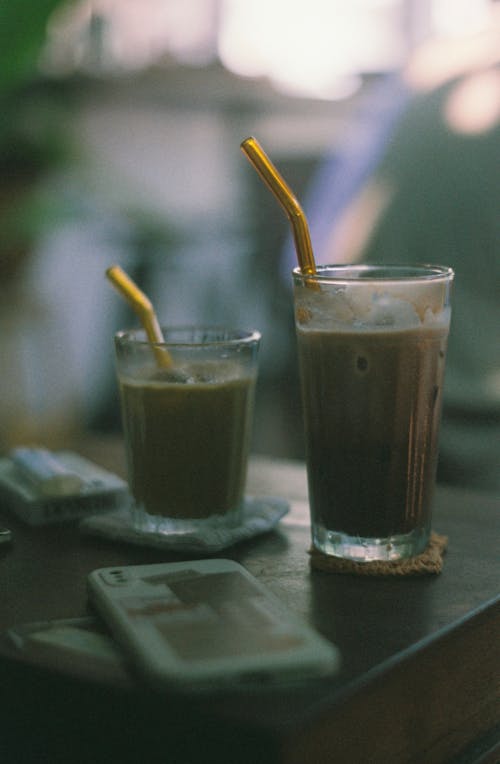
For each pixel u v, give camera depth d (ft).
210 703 1.82
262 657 1.85
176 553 2.45
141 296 2.55
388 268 2.43
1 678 1.99
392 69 9.77
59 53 8.33
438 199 4.19
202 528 2.48
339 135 9.84
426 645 2.03
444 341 2.33
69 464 2.88
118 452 3.21
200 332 2.65
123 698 1.87
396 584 2.28
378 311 2.26
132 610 2.01
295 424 5.85
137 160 9.16
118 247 8.92
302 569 2.36
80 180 7.19
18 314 7.38
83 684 1.90
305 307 2.33
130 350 2.47
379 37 10.31
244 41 10.34
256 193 9.93
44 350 8.04
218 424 2.46
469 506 2.76
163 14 9.71
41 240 7.14
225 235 9.55
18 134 6.45
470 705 2.17
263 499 2.69
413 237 4.25
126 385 2.49
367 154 4.64
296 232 2.37
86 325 9.01
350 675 1.91
